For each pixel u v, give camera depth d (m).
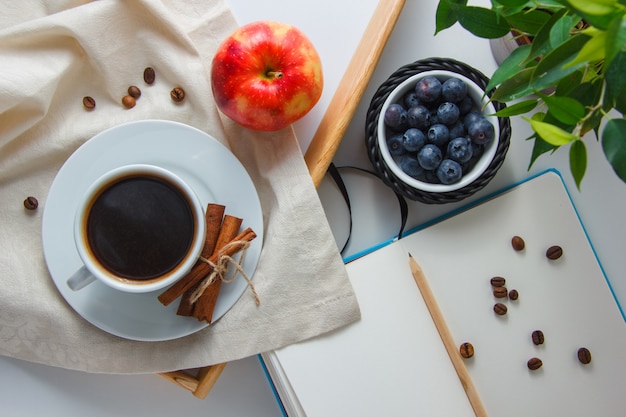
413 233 0.53
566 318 0.54
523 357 0.53
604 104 0.31
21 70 0.47
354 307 0.50
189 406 0.55
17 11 0.49
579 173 0.31
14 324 0.49
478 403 0.51
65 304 0.49
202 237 0.45
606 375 0.54
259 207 0.49
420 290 0.51
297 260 0.49
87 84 0.50
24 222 0.50
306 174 0.49
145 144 0.48
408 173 0.51
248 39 0.46
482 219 0.54
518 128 0.55
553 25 0.33
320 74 0.47
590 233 0.56
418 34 0.54
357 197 0.55
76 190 0.48
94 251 0.45
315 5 0.52
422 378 0.51
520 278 0.54
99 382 0.54
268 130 0.49
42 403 0.53
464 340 0.53
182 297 0.48
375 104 0.50
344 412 0.50
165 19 0.48
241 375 0.56
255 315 0.50
